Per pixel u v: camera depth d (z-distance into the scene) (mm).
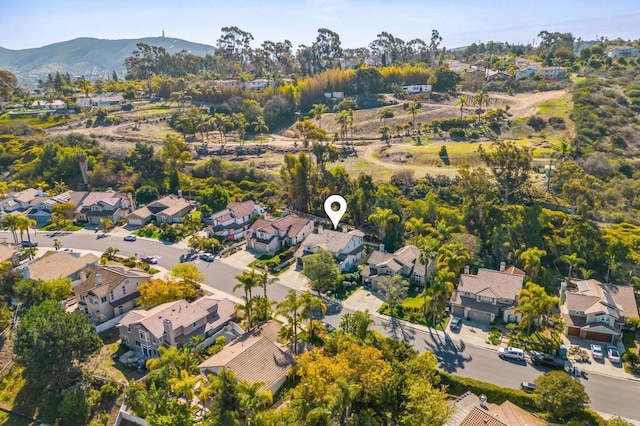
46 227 115750
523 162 106625
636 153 134000
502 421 48844
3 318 70625
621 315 72062
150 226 113250
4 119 190625
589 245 92500
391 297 75125
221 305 74000
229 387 47125
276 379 57000
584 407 53125
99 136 170625
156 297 73188
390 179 124500
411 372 54688
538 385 55062
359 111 193375
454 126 164375
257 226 102000
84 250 101688
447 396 55000
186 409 50375
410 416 48125
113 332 72125
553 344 66438
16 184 136125
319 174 120688
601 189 109062
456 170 128250
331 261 82875
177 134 180375
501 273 79188
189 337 66188
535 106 174500
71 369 60031
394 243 96312
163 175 140375
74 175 142000
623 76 190625
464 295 77312
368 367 52844
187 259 96438
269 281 86875
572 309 72562
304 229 103188
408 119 177875
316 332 68000
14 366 65750
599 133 143250
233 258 96812
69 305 78500
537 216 96750
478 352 66500
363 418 49844
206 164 142625
